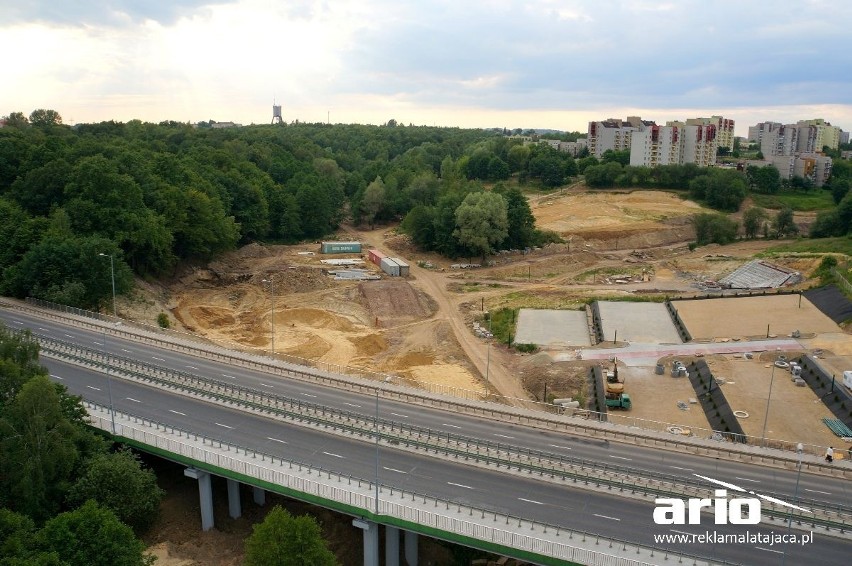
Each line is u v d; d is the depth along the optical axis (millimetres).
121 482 61406
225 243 166000
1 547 47625
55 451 58656
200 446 66562
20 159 157875
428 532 55062
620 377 99750
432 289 156125
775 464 68062
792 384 94625
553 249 191375
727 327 120250
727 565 49312
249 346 114250
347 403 80812
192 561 61750
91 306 118562
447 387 91812
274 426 73500
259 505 70562
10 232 125500
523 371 105438
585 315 132250
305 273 160000
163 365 91938
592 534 53156
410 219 193125
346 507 57656
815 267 150500
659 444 71875
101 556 49438
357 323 134500
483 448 69000
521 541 52125
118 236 130625
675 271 169625
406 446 69438
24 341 71625
